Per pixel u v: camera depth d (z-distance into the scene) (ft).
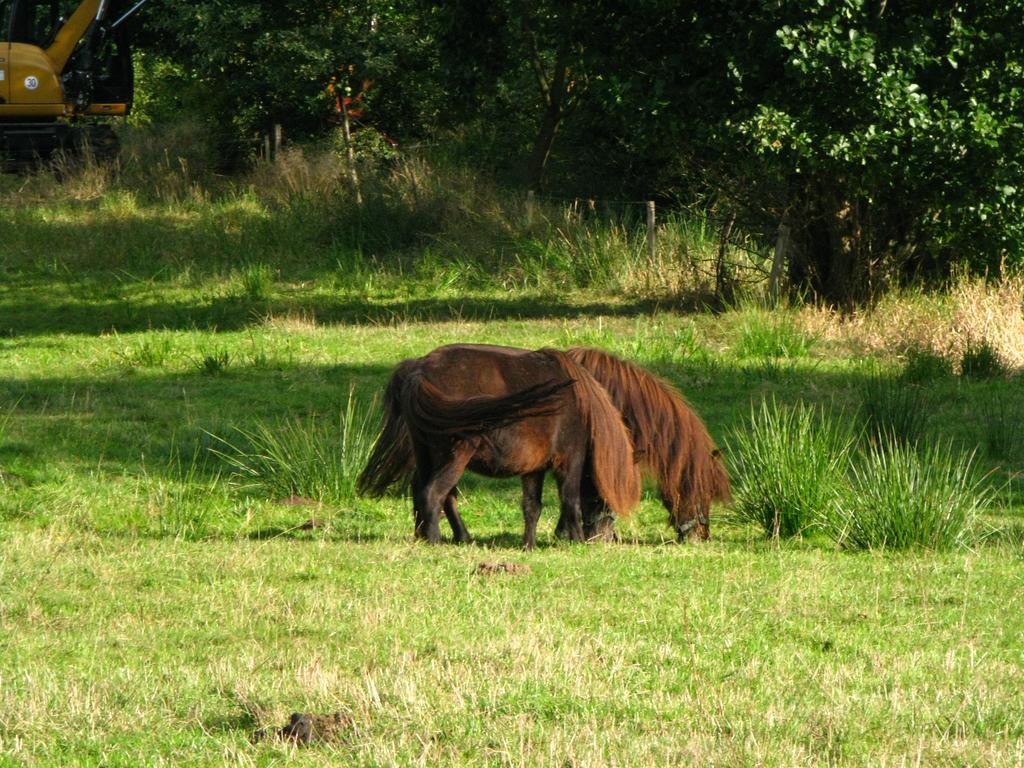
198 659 49.29
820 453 85.35
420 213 209.56
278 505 92.07
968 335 140.46
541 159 242.58
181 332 160.25
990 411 118.21
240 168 260.83
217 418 114.62
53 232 204.85
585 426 73.41
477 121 264.11
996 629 55.67
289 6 236.84
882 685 46.29
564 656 48.42
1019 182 150.00
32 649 49.80
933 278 172.14
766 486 83.87
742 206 170.50
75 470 97.09
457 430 69.77
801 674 47.52
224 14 233.76
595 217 202.69
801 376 133.18
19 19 238.48
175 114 291.17
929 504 78.28
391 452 73.61
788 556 72.95
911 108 143.13
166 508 87.71
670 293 177.58
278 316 169.27
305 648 50.60
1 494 89.45
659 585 63.00
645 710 42.73
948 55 146.72
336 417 116.78
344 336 155.63
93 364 140.05
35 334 159.22
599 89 167.94
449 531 82.64
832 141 143.95
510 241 199.62
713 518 87.97
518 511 90.53
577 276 186.50
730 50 146.51
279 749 38.88
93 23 240.94
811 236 165.89
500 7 167.12
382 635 52.29
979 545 77.97
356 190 220.02
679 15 154.30
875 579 65.77
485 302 178.19
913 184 149.69
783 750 38.81
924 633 54.60
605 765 37.17
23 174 237.25
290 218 212.64
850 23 145.59
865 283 162.61
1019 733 41.39
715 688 45.55
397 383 73.36
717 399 124.47
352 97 256.73
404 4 243.40
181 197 229.45
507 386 71.10
